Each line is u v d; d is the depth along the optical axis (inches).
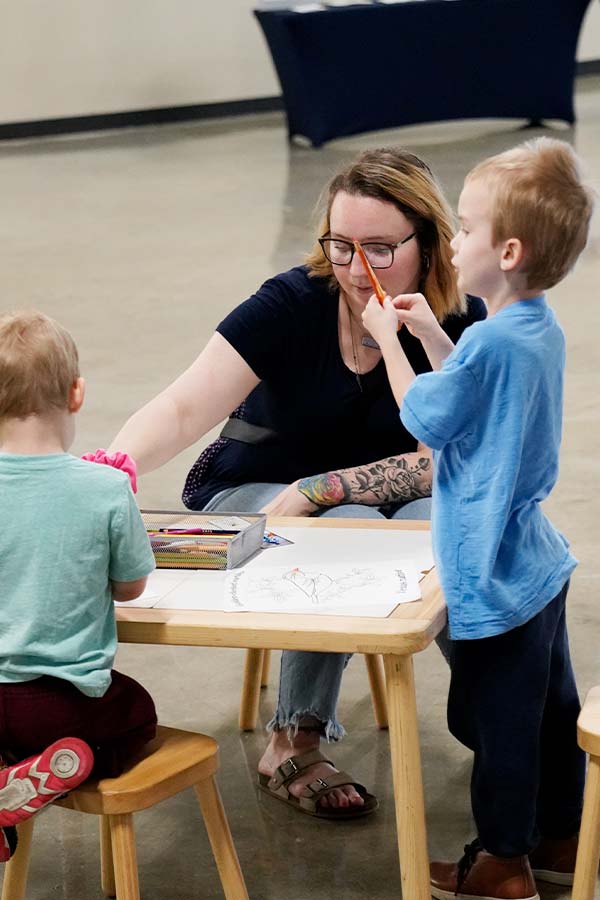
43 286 474.3
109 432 324.8
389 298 153.6
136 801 126.6
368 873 160.1
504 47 747.4
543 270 133.4
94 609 127.3
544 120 795.4
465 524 135.2
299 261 496.1
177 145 775.1
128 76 841.5
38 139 820.6
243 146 762.2
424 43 736.3
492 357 132.3
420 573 141.8
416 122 753.6
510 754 143.2
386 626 127.6
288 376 181.2
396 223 166.4
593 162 657.0
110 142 797.9
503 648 141.3
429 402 133.6
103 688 127.4
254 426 187.9
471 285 137.7
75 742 123.6
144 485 292.7
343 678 212.5
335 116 736.3
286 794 174.7
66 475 127.0
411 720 130.4
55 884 160.2
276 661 220.2
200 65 860.6
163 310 438.3
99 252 523.5
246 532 146.9
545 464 139.2
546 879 155.7
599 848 134.5
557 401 138.8
